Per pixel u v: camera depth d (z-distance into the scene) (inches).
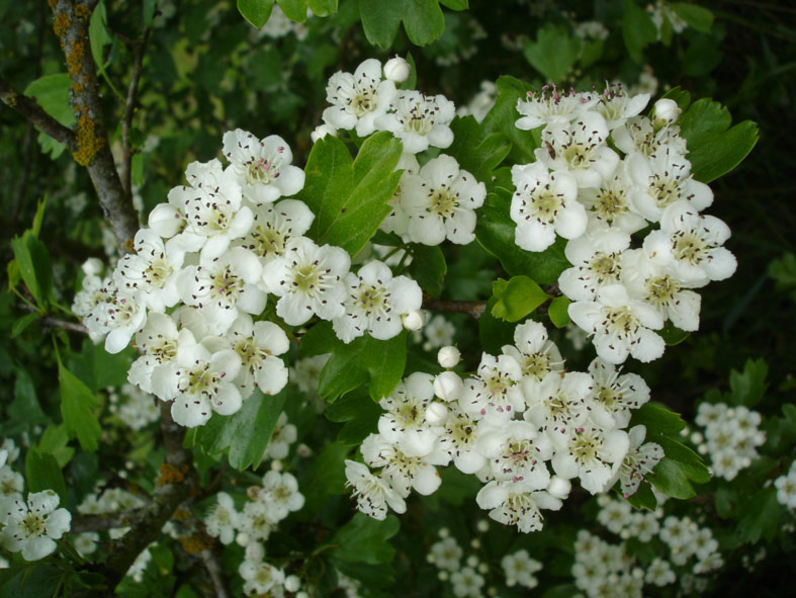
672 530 9.6
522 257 5.4
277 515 7.4
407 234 5.8
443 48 11.3
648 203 5.2
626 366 13.1
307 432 8.8
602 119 5.3
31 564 6.0
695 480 5.4
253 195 4.9
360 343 5.1
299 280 4.8
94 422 7.2
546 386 5.2
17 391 9.3
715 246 5.2
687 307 5.2
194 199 4.9
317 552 7.5
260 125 13.2
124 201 7.2
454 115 5.7
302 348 5.1
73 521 7.2
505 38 12.6
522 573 9.9
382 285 5.0
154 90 13.3
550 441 5.2
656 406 5.4
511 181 5.6
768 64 12.9
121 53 7.4
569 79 11.4
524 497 5.5
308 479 7.8
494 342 5.5
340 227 5.1
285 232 5.0
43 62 13.1
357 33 11.4
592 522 11.1
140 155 7.5
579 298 5.1
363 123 5.6
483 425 5.2
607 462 5.2
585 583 9.9
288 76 12.6
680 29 11.2
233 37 12.5
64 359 9.3
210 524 7.6
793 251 13.2
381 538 7.3
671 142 5.6
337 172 5.1
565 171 5.1
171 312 5.7
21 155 13.8
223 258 4.8
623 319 5.1
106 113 11.4
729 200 14.4
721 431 9.0
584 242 5.1
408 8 5.7
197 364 4.9
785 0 14.2
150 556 8.5
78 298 7.7
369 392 5.4
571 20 12.3
